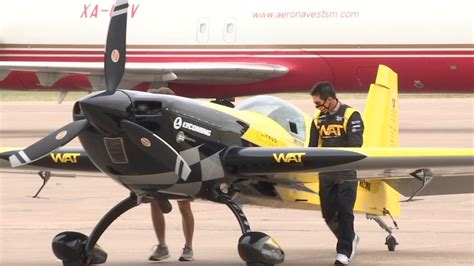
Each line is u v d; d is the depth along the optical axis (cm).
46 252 4178
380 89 4216
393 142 4312
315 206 4041
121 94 3478
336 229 3819
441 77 9631
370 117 4175
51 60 10438
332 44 9831
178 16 10250
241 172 3616
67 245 3719
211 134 3575
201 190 3631
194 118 3550
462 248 4247
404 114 12294
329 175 3672
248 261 3475
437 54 9569
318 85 3825
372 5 9775
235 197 3841
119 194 6206
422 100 15025
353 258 3962
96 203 5834
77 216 5328
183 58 10200
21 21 10506
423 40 9600
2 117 12225
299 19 9919
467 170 3578
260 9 10056
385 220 5100
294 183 3859
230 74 9831
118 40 3581
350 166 3472
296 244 4384
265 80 10031
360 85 9894
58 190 6388
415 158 3425
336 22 9819
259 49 10025
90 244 3731
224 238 4578
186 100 3588
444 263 3834
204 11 10175
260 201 3922
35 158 3469
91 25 10338
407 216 5275
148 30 10256
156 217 3934
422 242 4422
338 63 9819
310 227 4894
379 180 4081
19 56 10506
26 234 4706
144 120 3491
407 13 9662
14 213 5431
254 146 3706
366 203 4056
